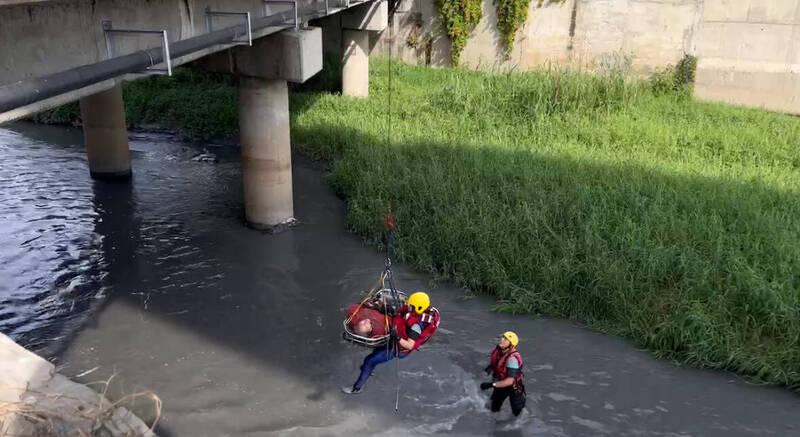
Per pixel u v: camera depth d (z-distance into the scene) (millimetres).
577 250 11375
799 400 8578
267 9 10766
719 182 14445
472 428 7934
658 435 7891
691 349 9328
